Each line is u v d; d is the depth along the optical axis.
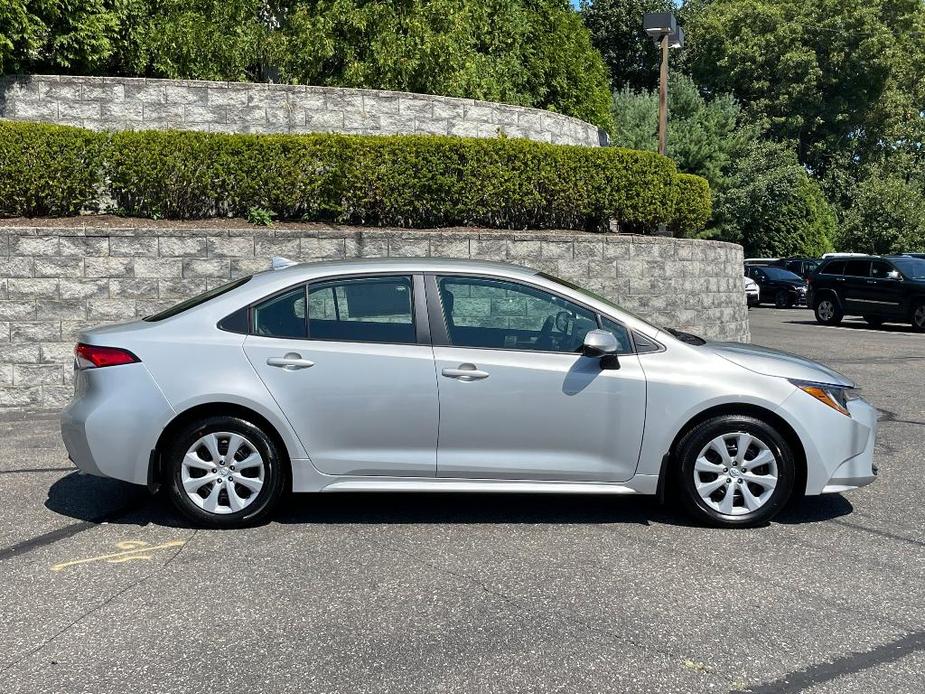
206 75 12.96
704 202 12.78
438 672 3.46
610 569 4.57
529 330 5.27
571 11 19.56
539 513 5.54
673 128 31.80
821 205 40.59
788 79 43.03
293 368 5.10
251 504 5.16
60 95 11.35
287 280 5.29
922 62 46.94
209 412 5.16
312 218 10.67
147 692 3.31
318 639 3.75
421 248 10.05
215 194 10.24
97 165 9.84
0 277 8.69
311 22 13.25
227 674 3.45
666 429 5.10
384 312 5.24
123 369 5.12
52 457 6.88
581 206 11.49
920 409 9.09
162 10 13.12
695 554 4.79
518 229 11.34
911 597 4.23
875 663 3.55
